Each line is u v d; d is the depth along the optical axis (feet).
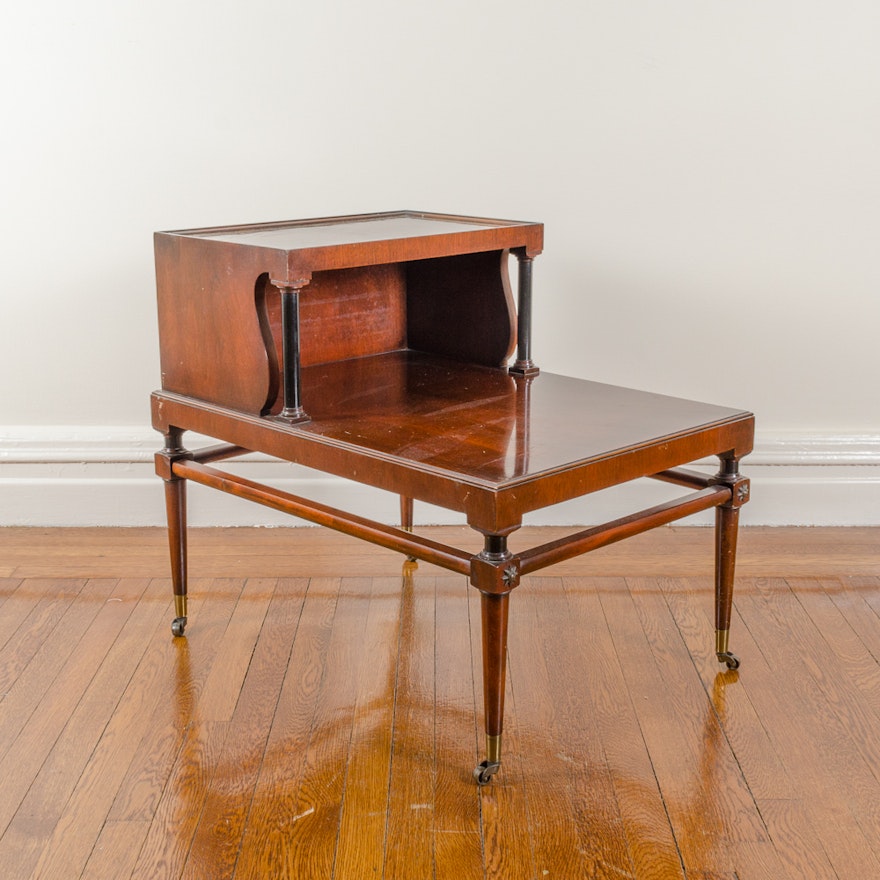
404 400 7.54
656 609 8.62
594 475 6.40
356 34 9.43
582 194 9.73
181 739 6.91
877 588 8.98
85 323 9.96
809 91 9.52
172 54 9.43
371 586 9.04
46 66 9.43
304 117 9.58
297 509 7.14
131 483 10.22
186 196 9.71
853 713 7.21
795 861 5.85
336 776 6.57
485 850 5.94
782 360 10.09
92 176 9.64
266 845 5.96
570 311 9.98
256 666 7.78
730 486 7.38
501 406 7.40
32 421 10.17
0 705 7.25
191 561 9.50
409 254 7.22
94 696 7.38
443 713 7.23
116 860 5.83
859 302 9.95
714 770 6.63
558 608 8.63
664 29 9.41
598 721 7.13
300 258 6.71
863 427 10.20
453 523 10.35
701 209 9.76
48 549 9.75
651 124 9.59
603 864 5.83
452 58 9.47
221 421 7.38
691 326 10.01
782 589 8.96
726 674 7.68
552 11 9.37
